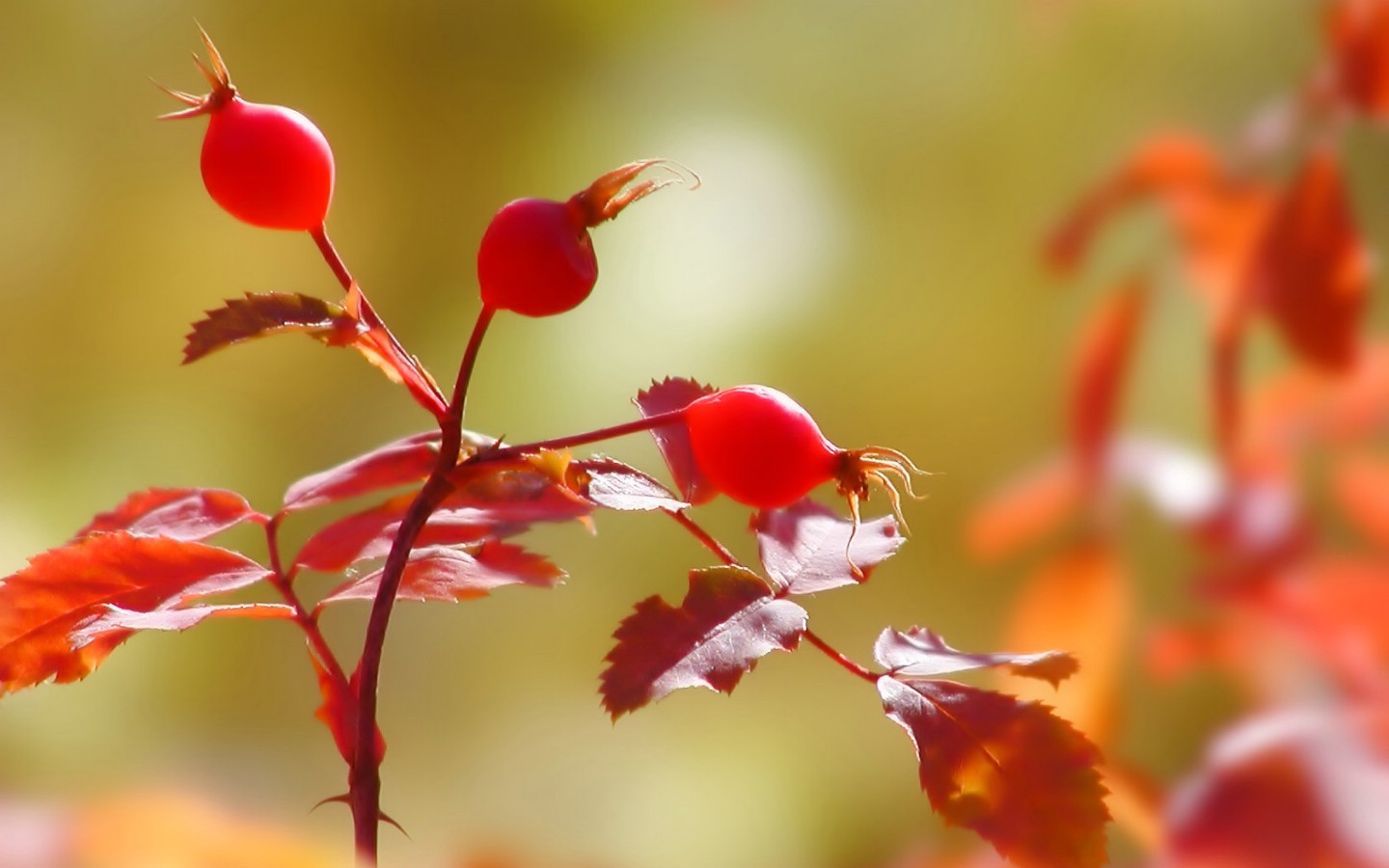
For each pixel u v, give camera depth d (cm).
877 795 161
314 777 166
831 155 186
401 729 185
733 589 89
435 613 194
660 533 191
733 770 166
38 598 90
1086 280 126
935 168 175
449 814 157
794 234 186
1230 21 136
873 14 182
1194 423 112
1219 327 99
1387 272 102
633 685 88
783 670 170
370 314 89
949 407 172
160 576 90
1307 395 100
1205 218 100
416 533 89
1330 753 96
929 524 167
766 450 88
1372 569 99
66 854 90
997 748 88
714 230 192
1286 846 95
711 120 197
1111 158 141
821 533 91
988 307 171
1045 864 88
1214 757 96
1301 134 99
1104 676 100
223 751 175
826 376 182
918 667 89
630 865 130
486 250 89
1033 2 155
